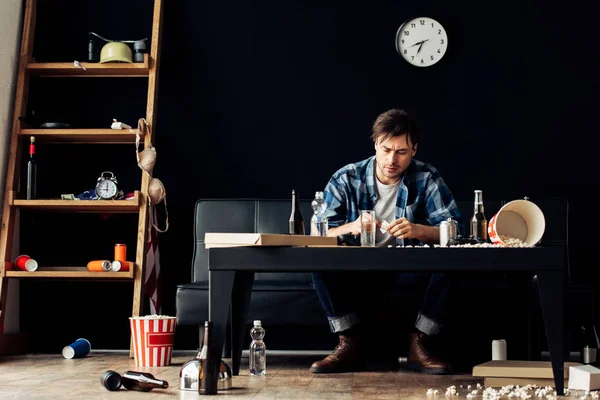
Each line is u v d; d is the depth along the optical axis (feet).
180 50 15.84
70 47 15.78
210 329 8.69
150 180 14.46
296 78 15.67
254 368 10.43
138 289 14.15
